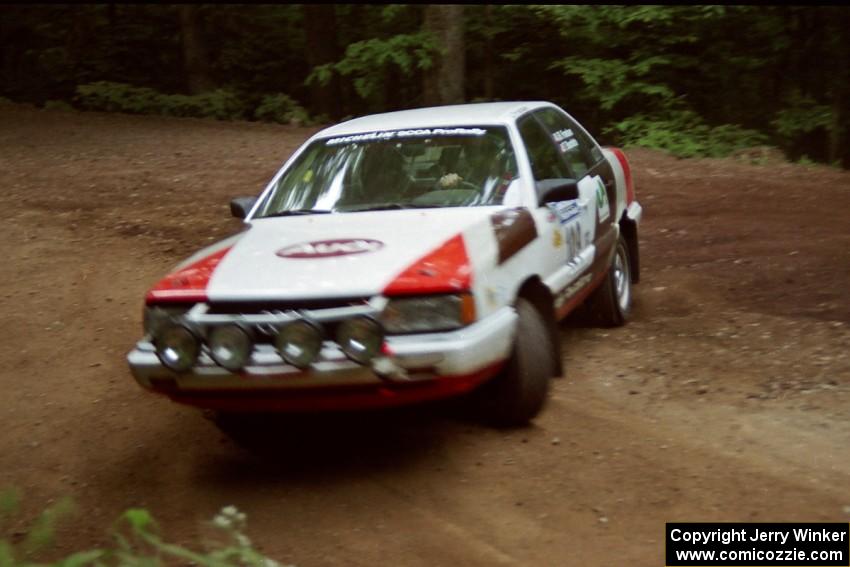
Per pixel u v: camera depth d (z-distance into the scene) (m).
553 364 6.20
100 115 18.94
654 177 13.46
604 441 5.51
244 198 6.48
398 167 6.30
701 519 4.64
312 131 17.52
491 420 5.70
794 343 6.94
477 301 5.08
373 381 4.86
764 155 14.91
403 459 5.45
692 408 5.95
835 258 9.05
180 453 5.76
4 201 11.49
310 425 6.04
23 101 21.42
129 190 12.20
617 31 17.66
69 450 5.88
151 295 5.34
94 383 6.77
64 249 9.64
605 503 4.83
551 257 6.10
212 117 19.86
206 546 4.64
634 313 8.02
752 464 5.17
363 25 22.33
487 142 6.33
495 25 19.09
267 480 5.35
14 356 7.23
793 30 18.44
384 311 4.93
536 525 4.67
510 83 20.41
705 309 7.92
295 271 5.21
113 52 22.38
